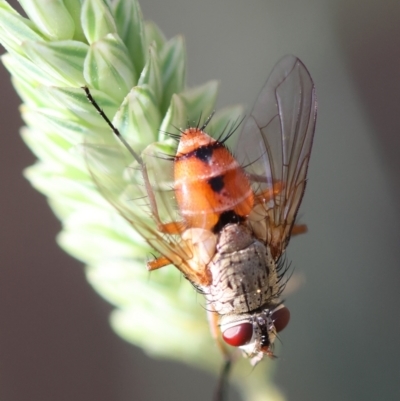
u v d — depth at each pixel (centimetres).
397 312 6
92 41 5
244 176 5
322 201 6
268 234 6
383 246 6
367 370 6
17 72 5
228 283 5
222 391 6
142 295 6
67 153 5
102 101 5
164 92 5
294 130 6
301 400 6
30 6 5
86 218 5
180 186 5
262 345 5
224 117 5
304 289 6
